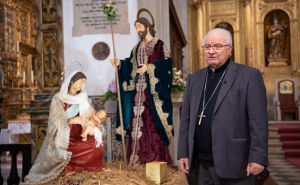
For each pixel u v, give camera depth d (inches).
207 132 110.1
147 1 215.3
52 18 220.5
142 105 175.5
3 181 231.3
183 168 116.3
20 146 207.8
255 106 103.6
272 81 548.7
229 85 107.2
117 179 138.3
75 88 151.7
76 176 138.9
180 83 204.5
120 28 216.8
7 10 447.5
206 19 562.3
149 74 171.2
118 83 172.1
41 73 220.8
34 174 143.5
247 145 105.8
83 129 145.0
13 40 457.7
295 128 401.7
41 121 212.7
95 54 218.7
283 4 550.0
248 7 550.3
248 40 550.3
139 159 173.5
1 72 419.5
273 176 269.9
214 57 108.7
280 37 555.5
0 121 410.6
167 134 174.7
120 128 179.0
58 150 140.8
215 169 106.5
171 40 350.0
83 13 219.9
